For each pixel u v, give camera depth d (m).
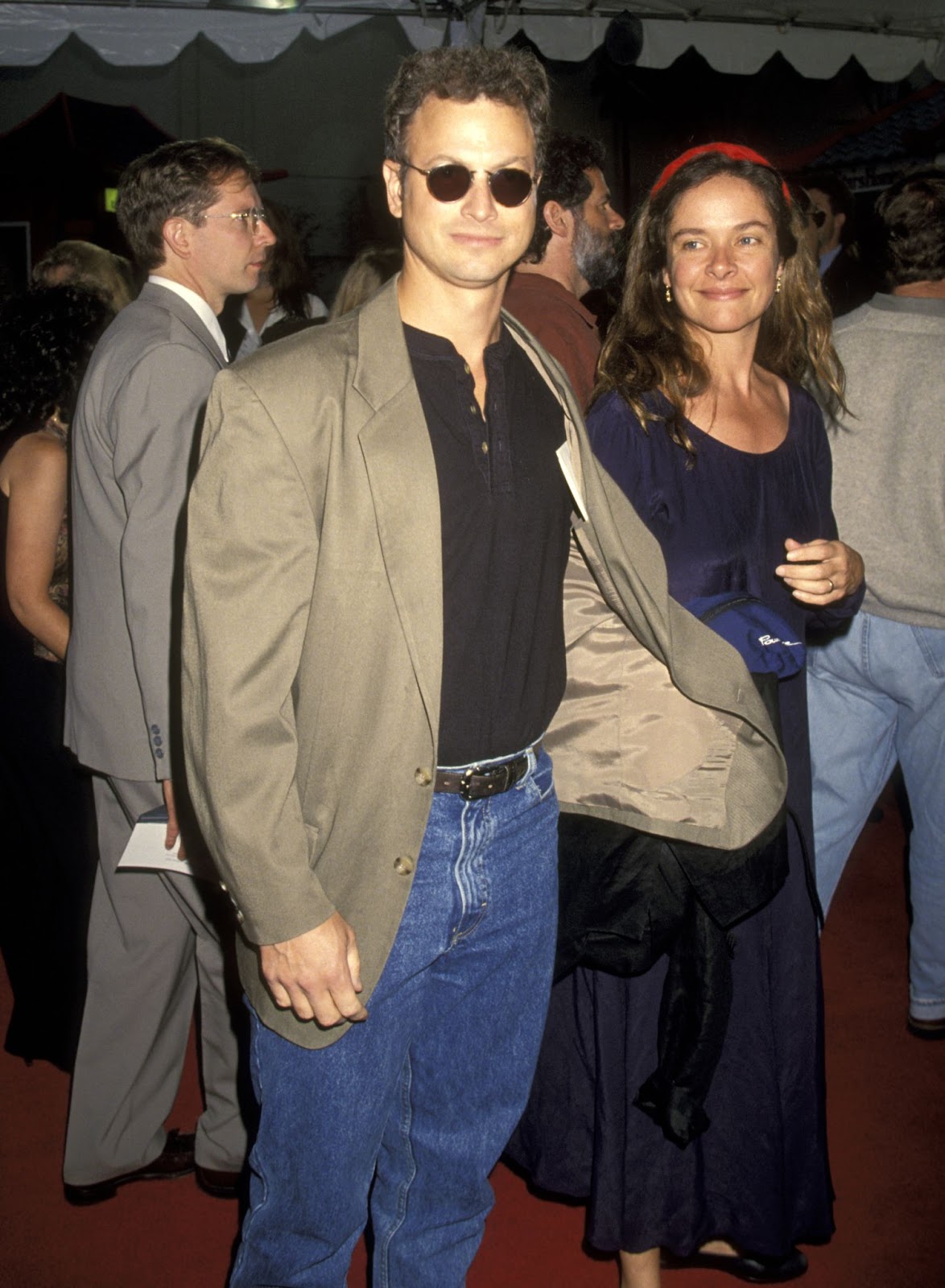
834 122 9.91
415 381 1.58
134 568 2.11
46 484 2.45
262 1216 1.76
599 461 2.01
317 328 1.59
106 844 2.39
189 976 2.52
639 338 2.07
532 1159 2.34
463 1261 1.96
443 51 1.55
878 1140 2.74
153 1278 2.31
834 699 3.00
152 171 2.28
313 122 8.35
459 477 1.59
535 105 1.57
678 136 9.77
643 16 4.97
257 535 1.45
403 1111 1.89
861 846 4.29
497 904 1.75
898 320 2.75
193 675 1.49
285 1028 1.63
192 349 2.18
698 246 2.00
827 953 3.55
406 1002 1.70
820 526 2.15
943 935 3.04
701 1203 2.18
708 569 2.01
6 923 2.82
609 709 1.94
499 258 1.56
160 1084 2.53
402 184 1.60
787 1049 2.20
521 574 1.67
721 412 2.05
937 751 2.92
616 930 1.99
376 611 1.53
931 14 5.17
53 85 7.77
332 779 1.57
